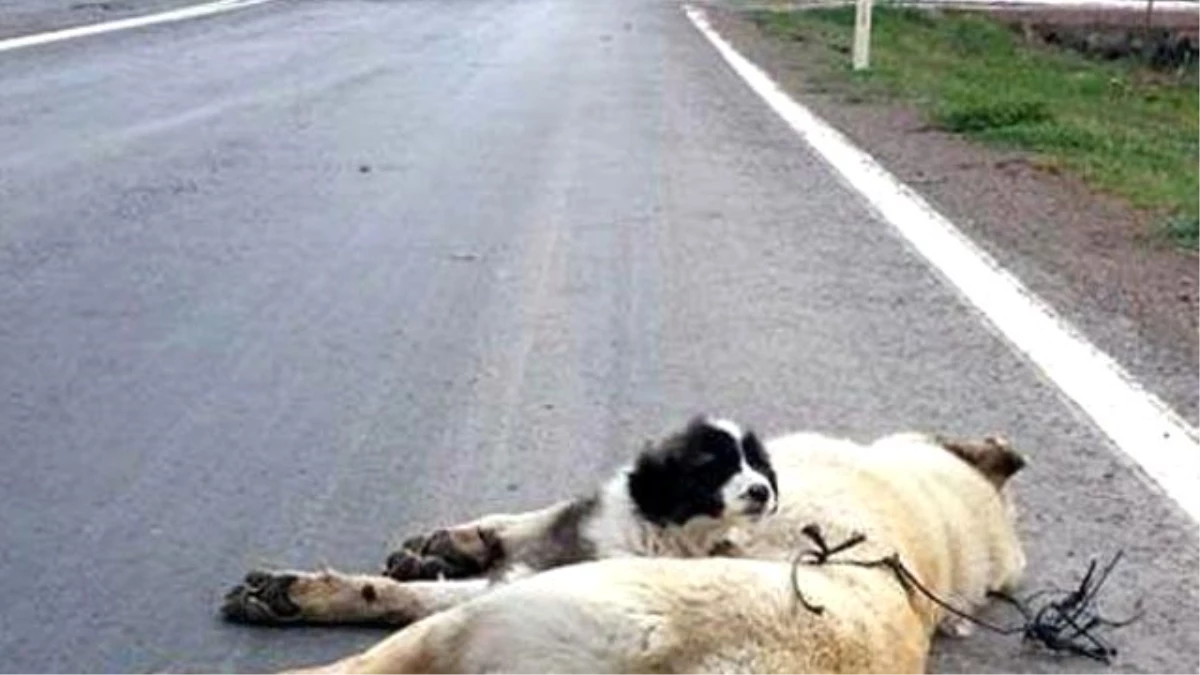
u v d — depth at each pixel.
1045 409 3.51
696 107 8.88
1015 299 4.50
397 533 2.67
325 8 16.31
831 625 1.80
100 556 2.55
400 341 3.83
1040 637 2.39
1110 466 3.17
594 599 1.71
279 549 2.59
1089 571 2.54
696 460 2.23
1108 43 20.59
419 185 5.96
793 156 7.12
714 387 3.56
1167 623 2.52
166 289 4.24
